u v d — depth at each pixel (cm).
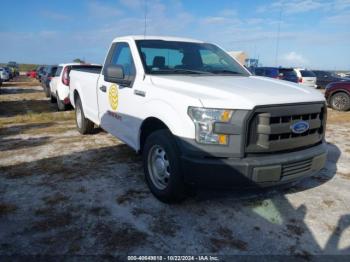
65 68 1162
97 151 589
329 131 814
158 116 367
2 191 418
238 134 315
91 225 336
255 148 323
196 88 355
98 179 456
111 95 502
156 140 370
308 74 2369
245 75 472
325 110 381
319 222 348
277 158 329
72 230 327
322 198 405
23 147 625
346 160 558
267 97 328
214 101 319
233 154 317
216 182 319
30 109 1277
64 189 423
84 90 646
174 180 348
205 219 350
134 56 447
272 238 318
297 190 427
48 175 472
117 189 423
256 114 320
